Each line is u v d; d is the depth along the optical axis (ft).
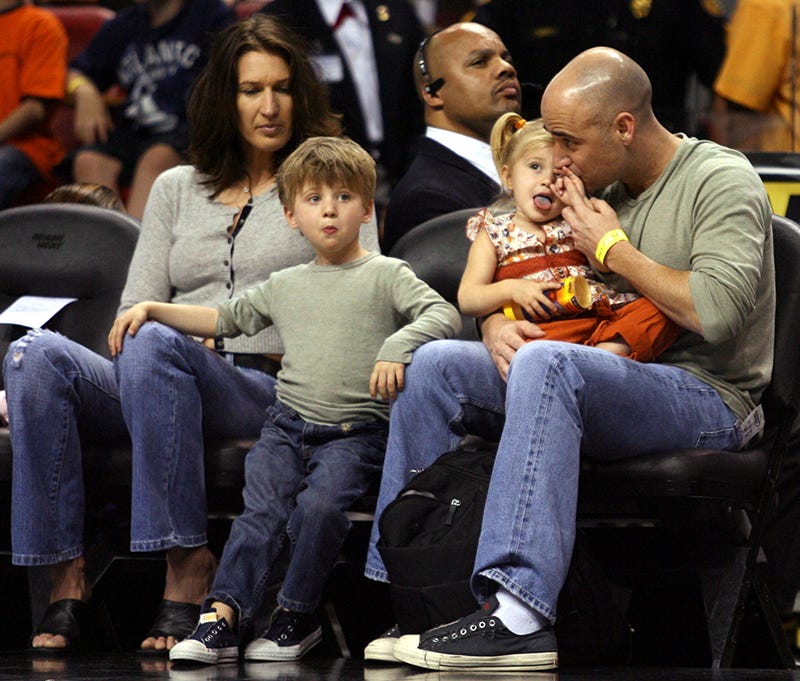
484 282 35.47
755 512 35.04
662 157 34.81
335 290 36.55
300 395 36.29
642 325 33.53
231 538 35.04
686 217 34.09
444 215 41.45
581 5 53.06
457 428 34.32
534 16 53.42
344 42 58.75
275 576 38.11
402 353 34.27
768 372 35.06
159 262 41.63
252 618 35.01
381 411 36.19
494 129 37.42
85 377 37.32
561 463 31.04
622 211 35.17
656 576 36.68
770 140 50.06
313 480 34.94
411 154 57.52
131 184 62.85
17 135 65.10
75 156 63.82
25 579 42.09
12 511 36.70
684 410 33.53
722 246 33.04
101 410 37.91
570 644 32.22
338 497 34.65
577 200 34.22
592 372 31.83
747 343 34.68
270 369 40.70
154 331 36.17
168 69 62.54
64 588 37.37
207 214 41.55
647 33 53.06
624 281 35.09
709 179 33.94
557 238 35.35
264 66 41.01
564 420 31.24
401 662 32.91
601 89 33.73
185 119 62.28
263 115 40.93
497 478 31.04
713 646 34.24
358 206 36.35
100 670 31.71
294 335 36.70
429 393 34.04
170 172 42.63
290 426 36.24
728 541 36.47
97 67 64.59
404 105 58.85
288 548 38.27
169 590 36.52
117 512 42.83
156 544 35.65
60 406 36.70
